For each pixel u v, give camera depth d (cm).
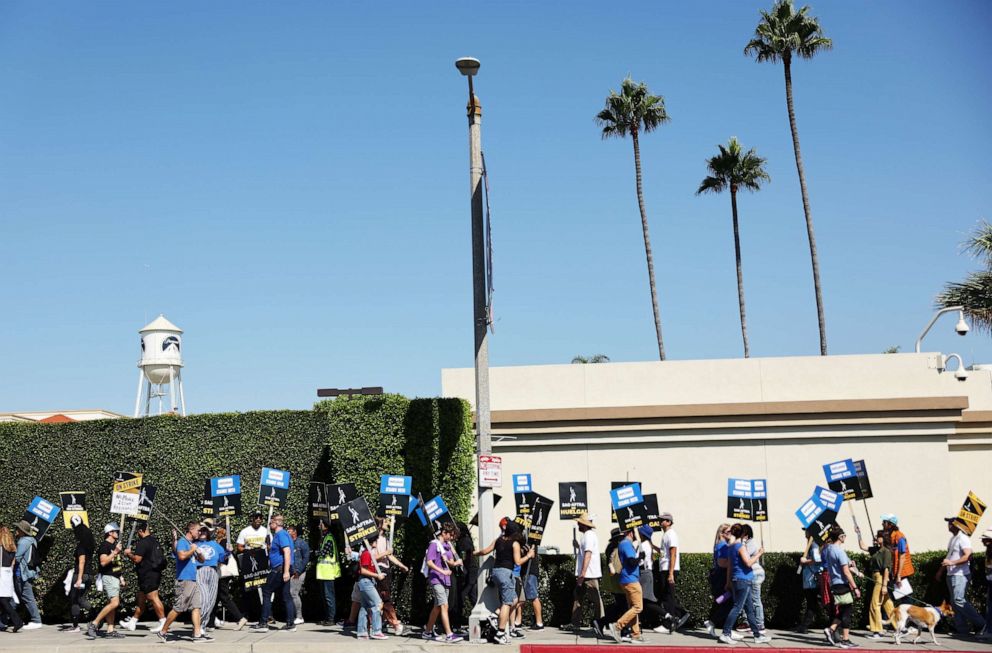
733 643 1446
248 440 1869
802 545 2117
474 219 1612
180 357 3419
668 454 2195
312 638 1516
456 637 1521
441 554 1504
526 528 1636
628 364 2239
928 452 2119
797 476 2150
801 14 4709
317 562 1731
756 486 1631
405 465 1762
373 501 1766
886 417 2138
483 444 1561
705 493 2170
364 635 1513
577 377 2247
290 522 1831
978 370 2522
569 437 2227
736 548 1459
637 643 1448
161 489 1866
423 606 1680
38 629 1681
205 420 1884
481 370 1580
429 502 1593
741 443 2180
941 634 1554
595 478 2208
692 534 2159
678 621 1586
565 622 1641
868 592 1590
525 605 1647
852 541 2116
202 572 1510
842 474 1680
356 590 1582
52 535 1856
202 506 1847
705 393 2205
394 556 1678
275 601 1795
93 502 1883
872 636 1517
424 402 1780
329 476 1861
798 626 1599
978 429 2370
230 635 1558
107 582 1562
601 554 1741
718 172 5078
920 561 1628
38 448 1922
